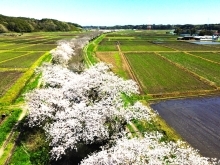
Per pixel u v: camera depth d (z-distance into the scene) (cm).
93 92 3047
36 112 2703
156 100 4262
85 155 2291
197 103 4125
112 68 6450
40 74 5188
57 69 3947
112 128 2462
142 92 4609
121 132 2434
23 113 3238
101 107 2545
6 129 2838
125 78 5559
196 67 6838
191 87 4928
